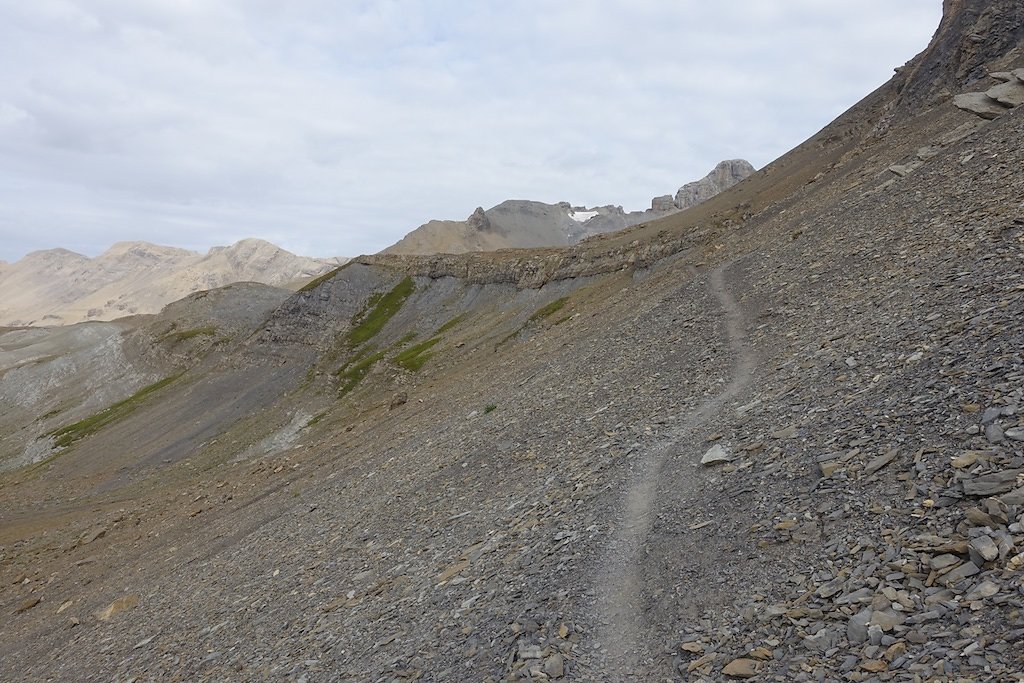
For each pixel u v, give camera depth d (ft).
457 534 67.05
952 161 107.24
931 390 44.29
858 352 58.90
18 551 197.77
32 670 94.79
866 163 187.32
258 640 63.41
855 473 39.88
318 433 280.72
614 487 56.03
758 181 395.55
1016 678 22.53
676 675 31.73
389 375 324.60
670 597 38.22
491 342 292.20
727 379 73.67
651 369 94.53
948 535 31.37
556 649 37.52
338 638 54.49
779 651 30.04
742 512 42.68
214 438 334.44
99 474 312.09
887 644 27.37
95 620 107.04
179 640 75.10
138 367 529.86
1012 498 30.81
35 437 427.33
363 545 79.61
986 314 50.01
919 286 66.28
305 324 442.50
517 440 91.91
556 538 51.96
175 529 166.40
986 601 26.84
